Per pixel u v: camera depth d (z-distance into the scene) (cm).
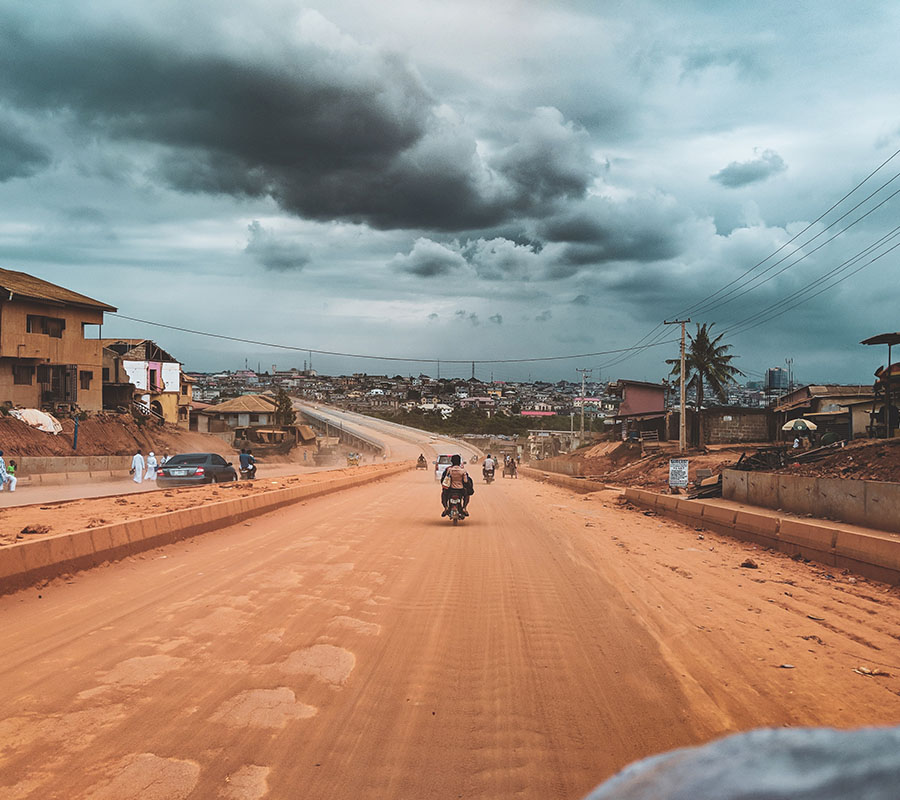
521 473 7219
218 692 508
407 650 630
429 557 1169
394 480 4703
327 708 486
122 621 698
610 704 507
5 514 1520
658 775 63
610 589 948
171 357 7144
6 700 478
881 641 716
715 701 518
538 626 729
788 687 554
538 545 1383
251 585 890
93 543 975
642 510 2508
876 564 1095
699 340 6016
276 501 2012
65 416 4478
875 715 495
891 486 1369
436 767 401
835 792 50
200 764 395
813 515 1675
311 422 15312
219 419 9956
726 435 5262
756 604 889
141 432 5247
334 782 380
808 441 3888
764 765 58
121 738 425
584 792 373
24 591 812
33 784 365
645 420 6388
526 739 442
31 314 4403
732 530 1692
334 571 1003
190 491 2386
